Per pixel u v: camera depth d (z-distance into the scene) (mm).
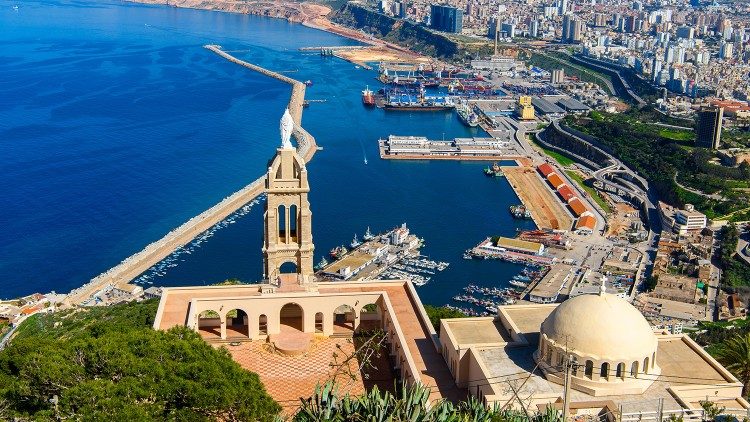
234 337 114000
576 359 90688
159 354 85438
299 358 108812
